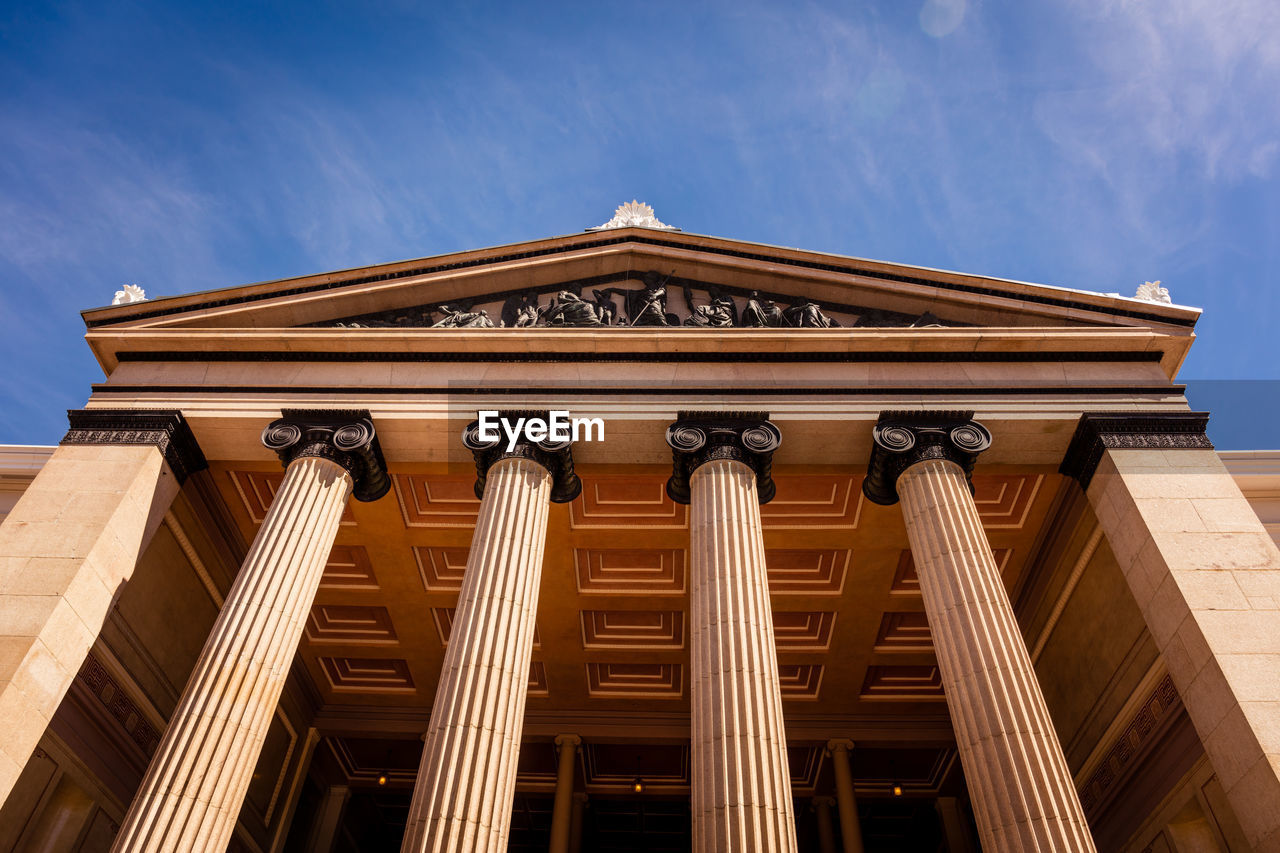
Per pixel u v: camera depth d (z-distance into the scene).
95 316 24.12
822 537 25.22
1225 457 25.28
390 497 24.39
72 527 19.61
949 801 31.72
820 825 31.23
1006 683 16.34
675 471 21.47
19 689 16.66
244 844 26.44
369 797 32.78
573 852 30.47
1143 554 19.73
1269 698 16.44
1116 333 23.14
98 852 21.91
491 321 25.83
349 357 23.67
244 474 24.09
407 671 29.73
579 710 30.36
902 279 25.28
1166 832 21.80
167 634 23.92
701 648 17.12
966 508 19.59
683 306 26.09
